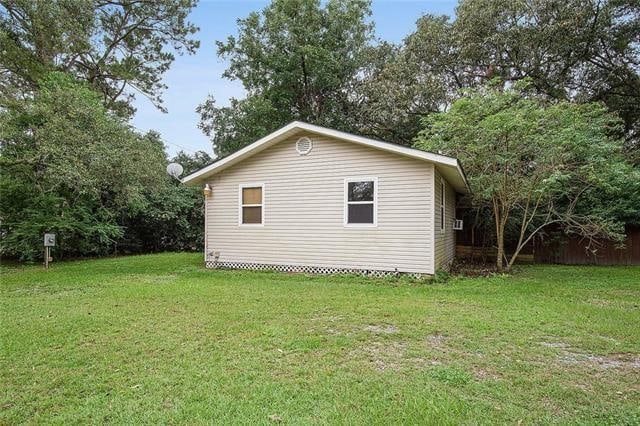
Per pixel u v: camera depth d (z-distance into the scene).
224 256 10.54
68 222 12.30
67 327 4.55
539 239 12.95
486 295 6.59
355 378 3.15
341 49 19.89
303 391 2.90
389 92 16.53
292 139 9.73
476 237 13.93
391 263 8.60
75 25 13.20
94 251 14.42
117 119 11.88
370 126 18.80
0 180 10.98
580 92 14.93
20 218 12.16
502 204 10.15
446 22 16.81
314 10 19.20
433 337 4.23
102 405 2.71
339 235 9.15
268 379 3.12
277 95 19.45
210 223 10.78
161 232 16.86
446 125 10.25
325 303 5.84
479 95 10.58
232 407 2.66
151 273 9.45
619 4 13.19
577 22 13.09
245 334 4.29
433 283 7.87
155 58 20.28
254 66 19.91
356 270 8.95
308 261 9.47
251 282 8.00
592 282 8.23
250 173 10.26
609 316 5.13
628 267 11.45
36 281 8.03
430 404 2.70
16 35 12.81
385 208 8.69
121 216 15.20
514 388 2.99
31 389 2.97
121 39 19.25
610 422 2.49
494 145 9.30
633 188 10.98
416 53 16.77
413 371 3.30
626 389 3.00
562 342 4.10
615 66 14.41
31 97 11.20
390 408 2.64
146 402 2.74
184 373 3.24
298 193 9.63
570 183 10.40
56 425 2.47
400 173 8.54
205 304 5.76
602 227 10.12
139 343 4.00
